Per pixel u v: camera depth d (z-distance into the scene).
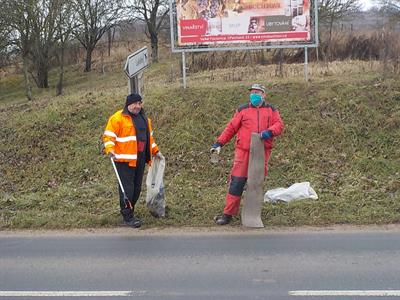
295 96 11.27
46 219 7.20
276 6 11.69
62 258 5.64
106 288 4.69
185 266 5.25
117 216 7.26
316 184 8.41
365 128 10.01
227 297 4.39
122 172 6.86
